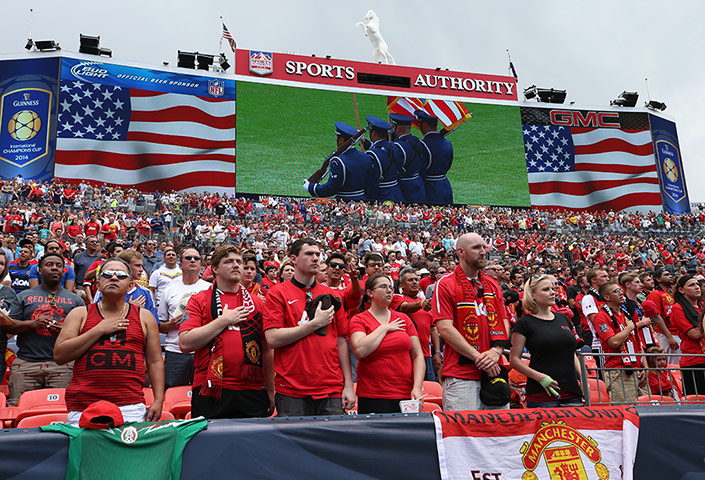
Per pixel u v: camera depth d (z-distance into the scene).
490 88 37.34
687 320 6.16
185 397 5.42
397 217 29.53
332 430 3.36
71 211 23.78
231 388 3.70
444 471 3.44
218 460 3.16
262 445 3.23
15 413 4.53
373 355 4.31
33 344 5.27
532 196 35.75
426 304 6.11
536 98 38.81
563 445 3.69
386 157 33.78
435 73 36.75
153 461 3.06
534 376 4.40
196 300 3.97
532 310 4.60
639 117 38.91
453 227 29.81
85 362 3.52
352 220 28.95
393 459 3.39
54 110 29.05
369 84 35.53
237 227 23.38
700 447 3.84
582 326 8.92
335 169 32.88
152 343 3.83
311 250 4.18
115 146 29.58
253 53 33.72
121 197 26.02
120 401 3.51
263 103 33.00
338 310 4.14
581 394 4.51
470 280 4.29
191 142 31.03
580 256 25.02
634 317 6.28
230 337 3.79
